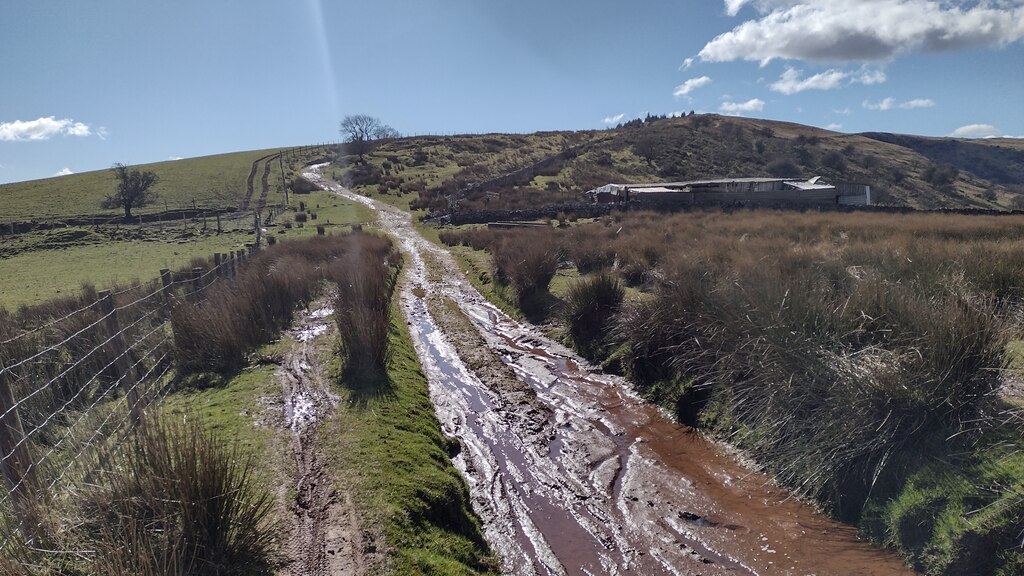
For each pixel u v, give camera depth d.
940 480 4.84
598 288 11.01
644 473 6.43
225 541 3.74
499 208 43.00
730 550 5.05
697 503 5.81
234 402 7.00
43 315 11.77
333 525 4.50
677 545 5.14
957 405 5.07
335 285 14.58
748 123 98.06
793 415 6.09
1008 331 5.77
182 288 11.93
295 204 50.47
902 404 5.22
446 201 46.34
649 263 14.20
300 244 23.08
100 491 3.87
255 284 11.39
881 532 4.95
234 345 8.63
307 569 4.00
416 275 20.50
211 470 3.82
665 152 75.00
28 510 3.67
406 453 5.88
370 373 8.02
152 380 7.80
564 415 8.11
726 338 7.58
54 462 5.03
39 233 35.41
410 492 5.08
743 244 14.69
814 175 67.69
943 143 115.94
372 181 60.91
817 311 6.78
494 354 10.88
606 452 6.96
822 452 5.69
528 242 17.83
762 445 6.44
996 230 16.48
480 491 6.07
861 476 5.36
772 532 5.24
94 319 9.30
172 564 3.18
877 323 6.47
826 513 5.42
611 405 8.40
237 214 43.62
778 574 4.70
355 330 8.45
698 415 7.62
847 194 40.47
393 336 10.66
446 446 6.89
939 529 4.58
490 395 8.80
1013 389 5.43
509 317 13.81
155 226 38.12
